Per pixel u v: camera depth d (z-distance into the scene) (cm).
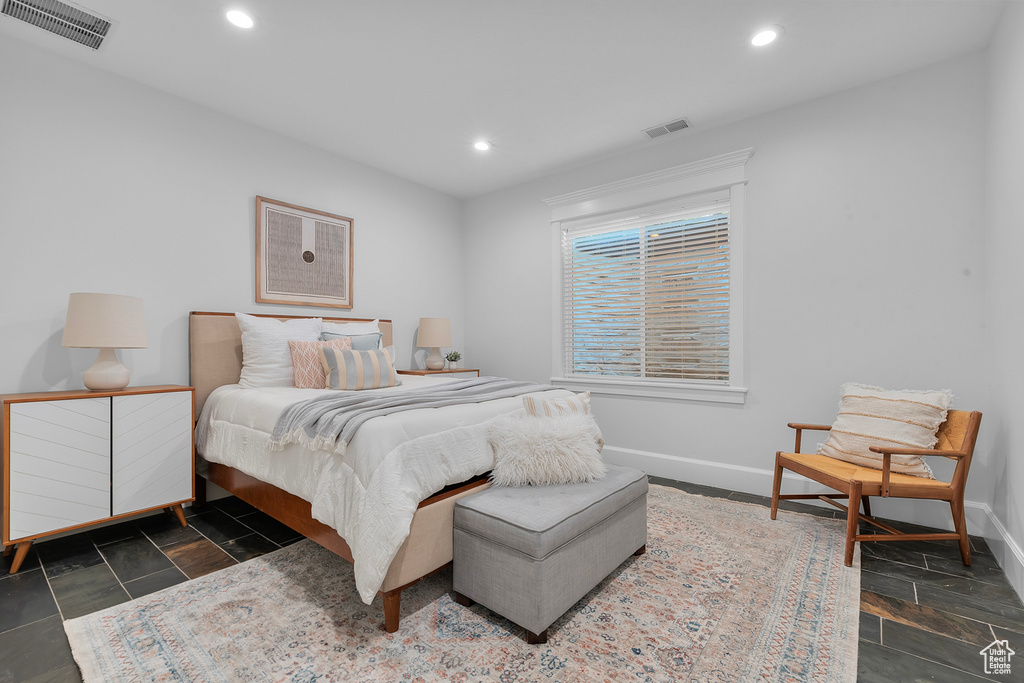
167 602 182
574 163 396
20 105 235
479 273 478
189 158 296
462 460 195
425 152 375
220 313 306
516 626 167
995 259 227
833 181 287
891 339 270
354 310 391
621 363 384
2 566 211
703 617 172
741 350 321
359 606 180
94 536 246
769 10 214
